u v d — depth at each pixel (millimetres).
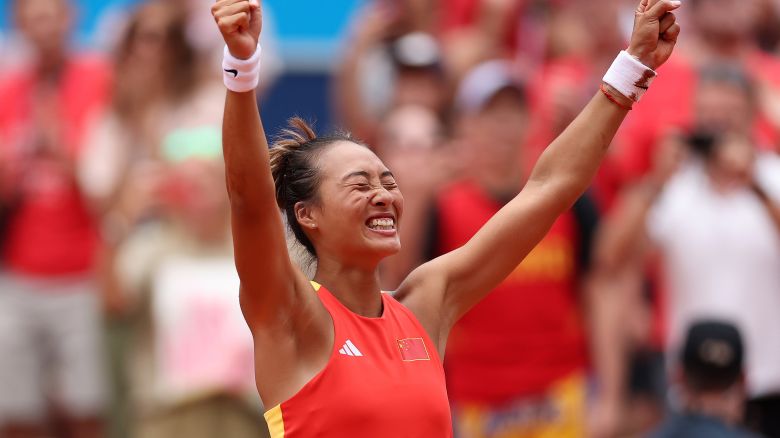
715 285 28859
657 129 31562
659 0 15977
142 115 32594
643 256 29672
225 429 27938
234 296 28359
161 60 32969
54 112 33094
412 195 28656
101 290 30391
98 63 33656
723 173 28922
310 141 15688
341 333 14742
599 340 28625
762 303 28766
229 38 13711
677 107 31812
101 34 37438
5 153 31797
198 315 28266
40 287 31578
